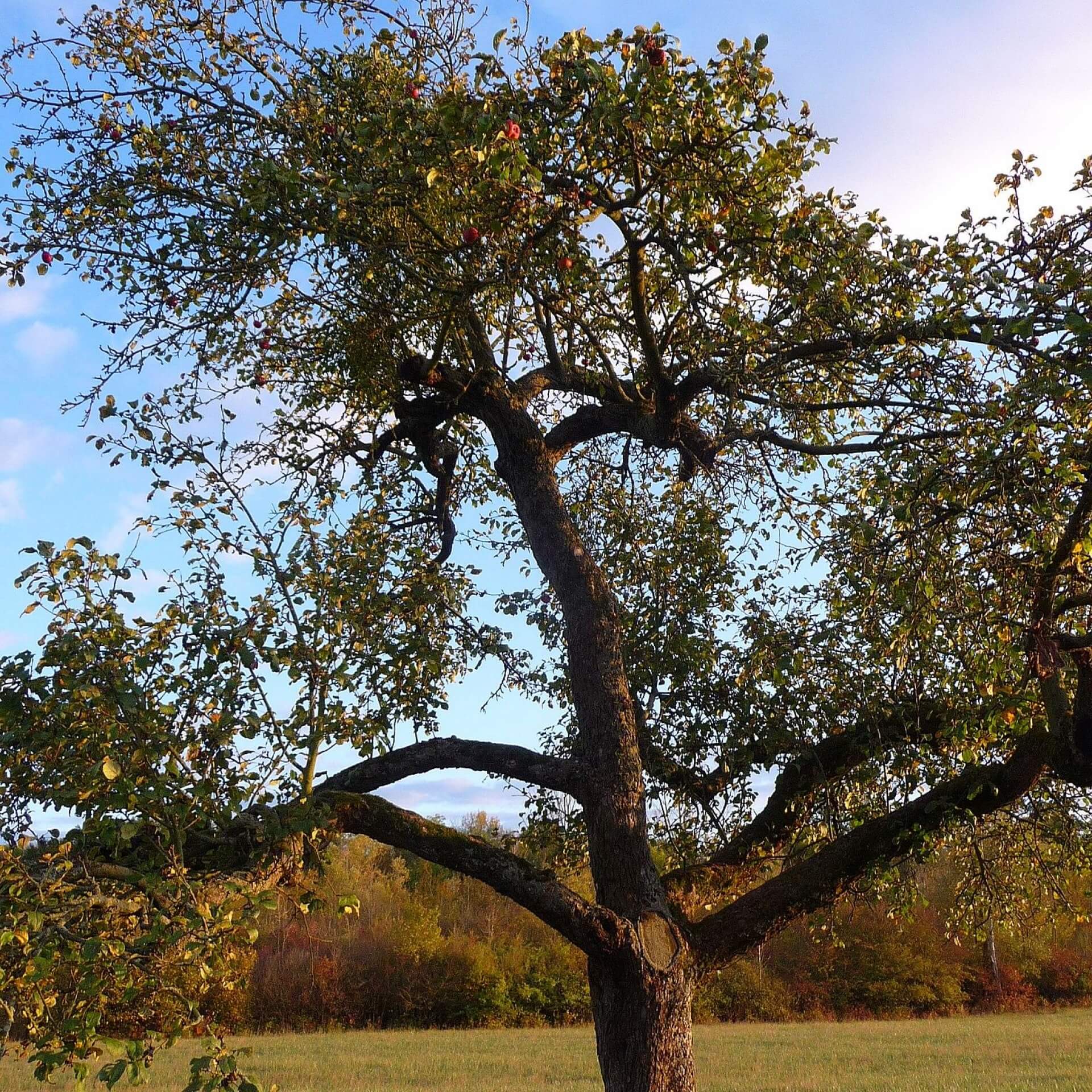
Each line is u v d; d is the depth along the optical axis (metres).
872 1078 26.81
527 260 8.09
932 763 9.41
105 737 5.82
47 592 6.11
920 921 50.69
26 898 5.04
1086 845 10.55
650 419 9.58
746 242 7.82
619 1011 7.65
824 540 7.96
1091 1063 29.59
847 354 8.23
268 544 7.24
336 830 7.23
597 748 8.45
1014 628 7.32
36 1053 5.19
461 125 6.96
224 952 5.36
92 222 8.75
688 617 10.98
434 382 9.90
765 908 8.34
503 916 56.12
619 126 7.10
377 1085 26.14
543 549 9.41
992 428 6.79
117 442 8.68
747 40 7.04
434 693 8.89
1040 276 6.70
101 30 8.99
